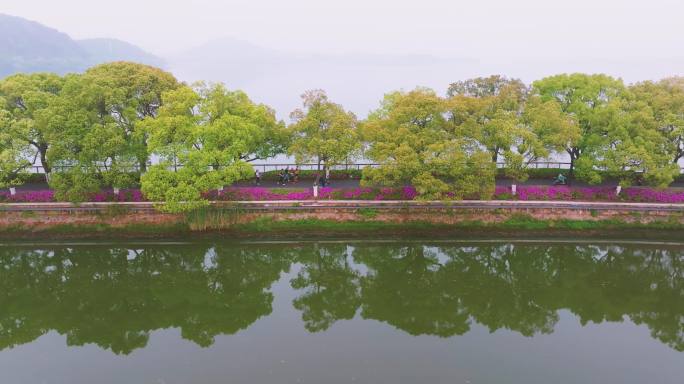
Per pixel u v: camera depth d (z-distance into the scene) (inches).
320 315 1188.5
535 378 885.8
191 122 1475.1
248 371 901.2
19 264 1508.4
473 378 880.9
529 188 1690.5
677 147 1610.5
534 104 1631.4
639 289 1342.3
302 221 1601.9
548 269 1499.8
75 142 1423.5
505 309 1231.5
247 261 1540.4
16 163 1432.1
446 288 1373.0
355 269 1504.7
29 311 1237.1
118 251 1529.3
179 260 1534.2
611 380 885.2
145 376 893.8
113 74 1625.2
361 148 1631.4
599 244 1552.7
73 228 1542.8
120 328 1133.1
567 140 1504.7
